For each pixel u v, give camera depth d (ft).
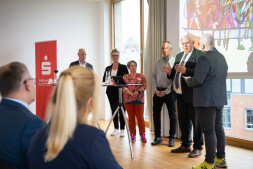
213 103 8.46
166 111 14.92
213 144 8.58
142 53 18.28
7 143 3.41
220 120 9.22
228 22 12.22
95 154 2.49
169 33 14.70
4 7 21.34
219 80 8.62
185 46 10.91
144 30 18.13
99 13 21.62
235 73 12.07
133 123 13.83
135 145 13.05
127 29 19.94
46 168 2.55
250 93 11.96
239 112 12.48
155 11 15.51
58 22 21.02
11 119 3.53
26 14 21.17
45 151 2.59
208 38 8.81
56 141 2.46
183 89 10.80
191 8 13.76
